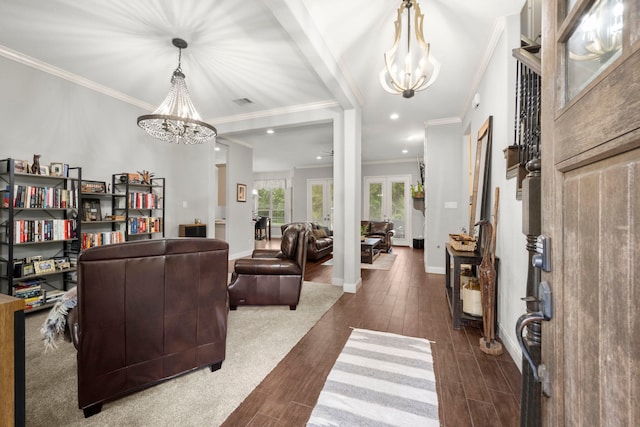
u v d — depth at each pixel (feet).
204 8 6.95
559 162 2.10
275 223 35.45
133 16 7.28
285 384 5.52
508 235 6.88
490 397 5.15
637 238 1.39
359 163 12.41
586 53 1.86
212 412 4.76
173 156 14.98
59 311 4.98
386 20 7.16
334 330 8.02
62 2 6.77
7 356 2.42
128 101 12.60
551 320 2.14
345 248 11.83
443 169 15.19
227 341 7.30
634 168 1.41
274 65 9.53
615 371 1.52
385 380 5.65
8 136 9.02
